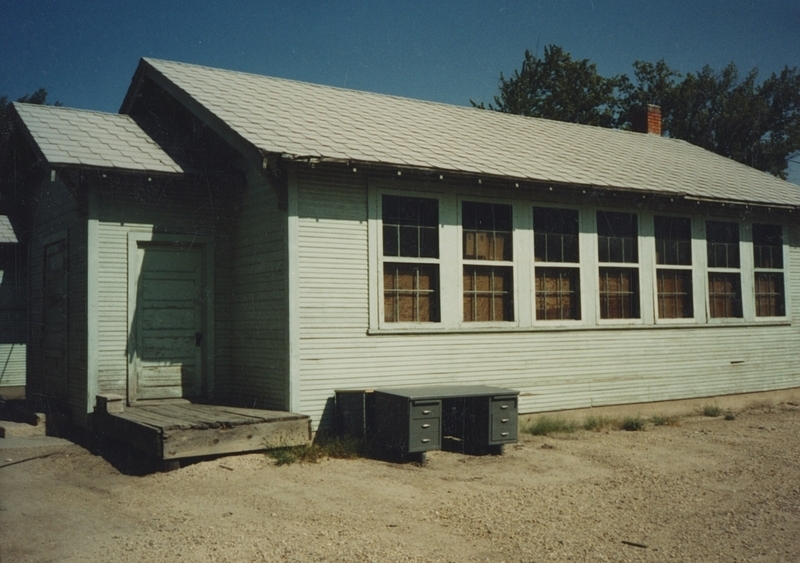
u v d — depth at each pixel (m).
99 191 10.59
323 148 10.25
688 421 13.54
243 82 12.98
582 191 12.65
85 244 10.59
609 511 7.27
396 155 10.88
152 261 11.01
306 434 9.58
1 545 5.99
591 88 39.00
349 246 10.48
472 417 10.14
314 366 10.08
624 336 13.41
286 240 10.02
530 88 39.69
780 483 8.54
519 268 12.21
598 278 13.20
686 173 15.62
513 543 6.20
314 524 6.56
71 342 11.20
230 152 11.30
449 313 11.38
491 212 12.05
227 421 8.94
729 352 14.93
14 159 13.12
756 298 15.66
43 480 8.34
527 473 8.93
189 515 6.81
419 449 9.23
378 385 10.60
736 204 14.66
